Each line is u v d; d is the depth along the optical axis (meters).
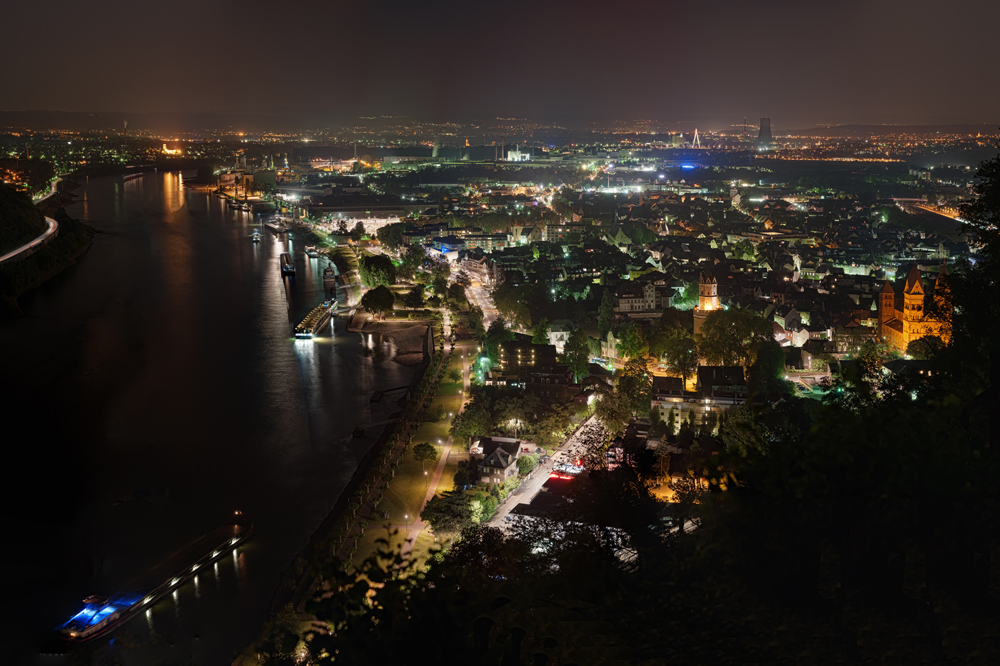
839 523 45.47
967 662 41.25
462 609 51.66
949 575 43.72
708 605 46.06
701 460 51.16
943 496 44.53
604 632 45.31
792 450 48.03
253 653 135.38
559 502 176.50
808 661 42.41
